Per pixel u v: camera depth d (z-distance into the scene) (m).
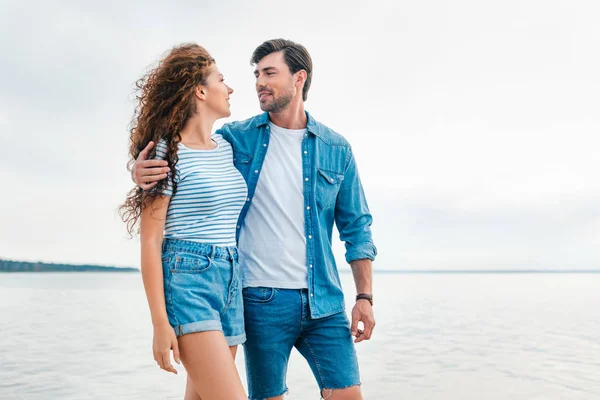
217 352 1.97
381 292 24.98
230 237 2.21
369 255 2.72
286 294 2.47
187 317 1.99
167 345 1.92
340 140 2.74
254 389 2.51
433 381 5.77
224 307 2.14
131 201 2.12
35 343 7.96
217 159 2.27
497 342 8.59
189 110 2.19
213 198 2.13
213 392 1.95
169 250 2.08
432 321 11.58
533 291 26.17
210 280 2.09
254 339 2.47
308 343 2.61
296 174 2.56
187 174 2.11
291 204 2.53
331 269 2.67
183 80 2.17
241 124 2.65
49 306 14.27
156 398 4.90
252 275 2.46
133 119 2.30
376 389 5.42
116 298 17.83
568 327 10.56
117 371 6.05
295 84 2.59
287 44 2.60
